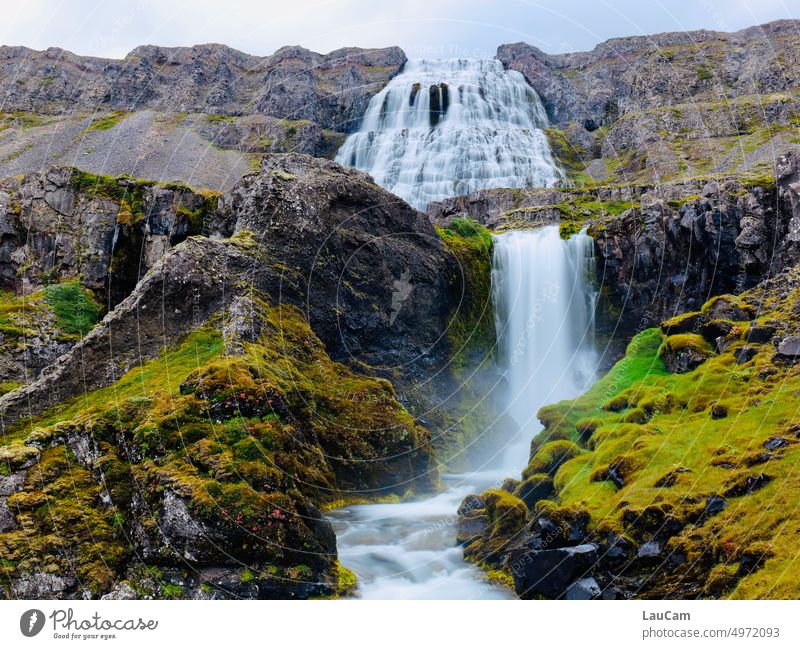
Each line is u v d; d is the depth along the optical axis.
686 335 25.34
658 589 14.99
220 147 94.19
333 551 17.66
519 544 17.86
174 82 112.75
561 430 24.17
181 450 17.70
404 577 17.97
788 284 25.09
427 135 85.50
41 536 16.48
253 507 16.20
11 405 22.11
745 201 36.84
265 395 20.12
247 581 15.59
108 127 99.19
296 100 104.06
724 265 37.19
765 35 106.06
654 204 41.25
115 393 22.03
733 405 20.16
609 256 42.31
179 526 15.86
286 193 30.64
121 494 17.36
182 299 25.83
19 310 36.00
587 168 87.00
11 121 105.88
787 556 14.00
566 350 42.12
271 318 26.56
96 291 41.66
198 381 19.91
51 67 117.75
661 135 85.19
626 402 24.05
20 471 17.77
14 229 43.38
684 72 102.50
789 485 15.76
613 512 17.33
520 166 79.81
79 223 43.09
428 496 25.19
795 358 20.78
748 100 88.19
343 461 23.75
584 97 105.75
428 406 32.44
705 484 17.06
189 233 43.12
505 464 31.58
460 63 107.25
